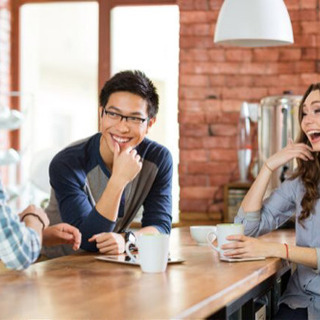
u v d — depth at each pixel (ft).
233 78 17.04
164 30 18.08
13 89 19.90
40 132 20.79
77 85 19.90
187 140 17.21
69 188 9.65
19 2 19.71
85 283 6.76
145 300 6.00
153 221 10.09
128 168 8.95
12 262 6.66
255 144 16.62
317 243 9.32
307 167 9.60
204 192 17.16
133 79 9.13
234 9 13.01
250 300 8.00
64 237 8.20
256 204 9.78
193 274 7.29
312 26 16.74
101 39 18.94
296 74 16.85
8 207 6.65
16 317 5.51
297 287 9.35
